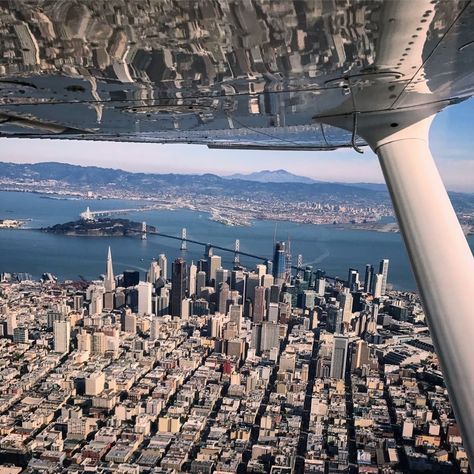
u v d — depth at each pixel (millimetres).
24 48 1289
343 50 1304
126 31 1181
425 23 1150
